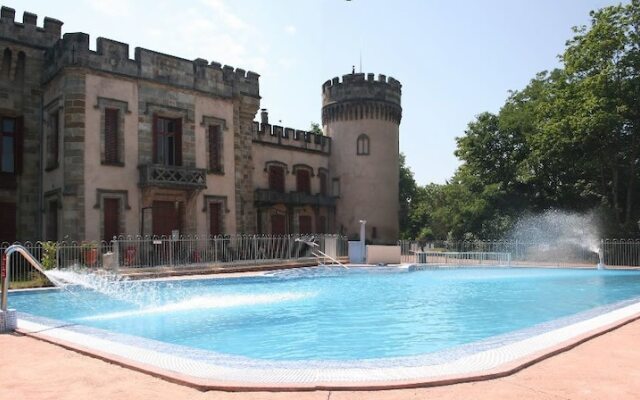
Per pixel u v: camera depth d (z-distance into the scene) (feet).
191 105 98.73
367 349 31.73
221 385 19.17
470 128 153.38
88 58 84.84
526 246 122.42
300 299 56.44
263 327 39.55
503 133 147.64
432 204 251.39
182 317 44.01
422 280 79.05
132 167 89.51
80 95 83.87
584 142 115.24
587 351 24.91
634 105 114.01
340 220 154.81
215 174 101.60
